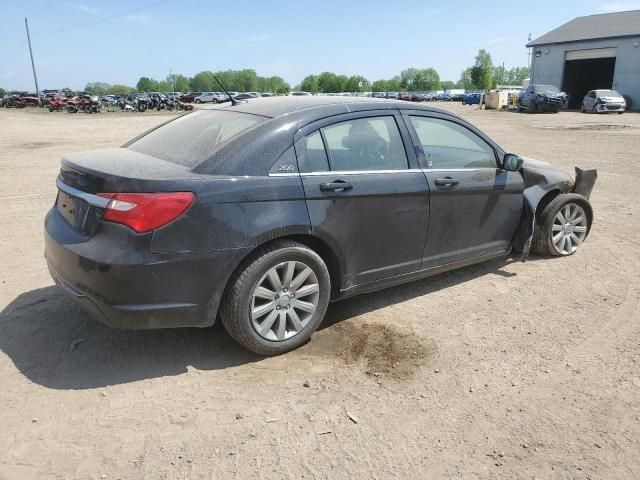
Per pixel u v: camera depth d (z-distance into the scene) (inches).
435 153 169.6
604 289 186.9
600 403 122.3
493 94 1670.8
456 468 102.3
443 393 126.0
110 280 119.3
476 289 187.6
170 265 121.3
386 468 102.1
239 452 105.9
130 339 148.8
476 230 181.8
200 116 164.9
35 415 115.5
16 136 791.1
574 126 930.1
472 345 148.3
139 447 106.7
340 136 148.2
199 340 149.2
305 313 144.5
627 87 1492.4
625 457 105.0
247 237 128.3
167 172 125.1
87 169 128.3
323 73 5718.5
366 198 148.6
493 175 182.9
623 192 353.1
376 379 131.5
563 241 219.8
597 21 1680.6
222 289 129.0
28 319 159.0
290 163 137.2
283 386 128.1
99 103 1846.7
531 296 181.3
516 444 108.8
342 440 109.7
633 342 149.6
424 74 5585.6
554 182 206.4
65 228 133.7
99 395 123.2
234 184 127.6
